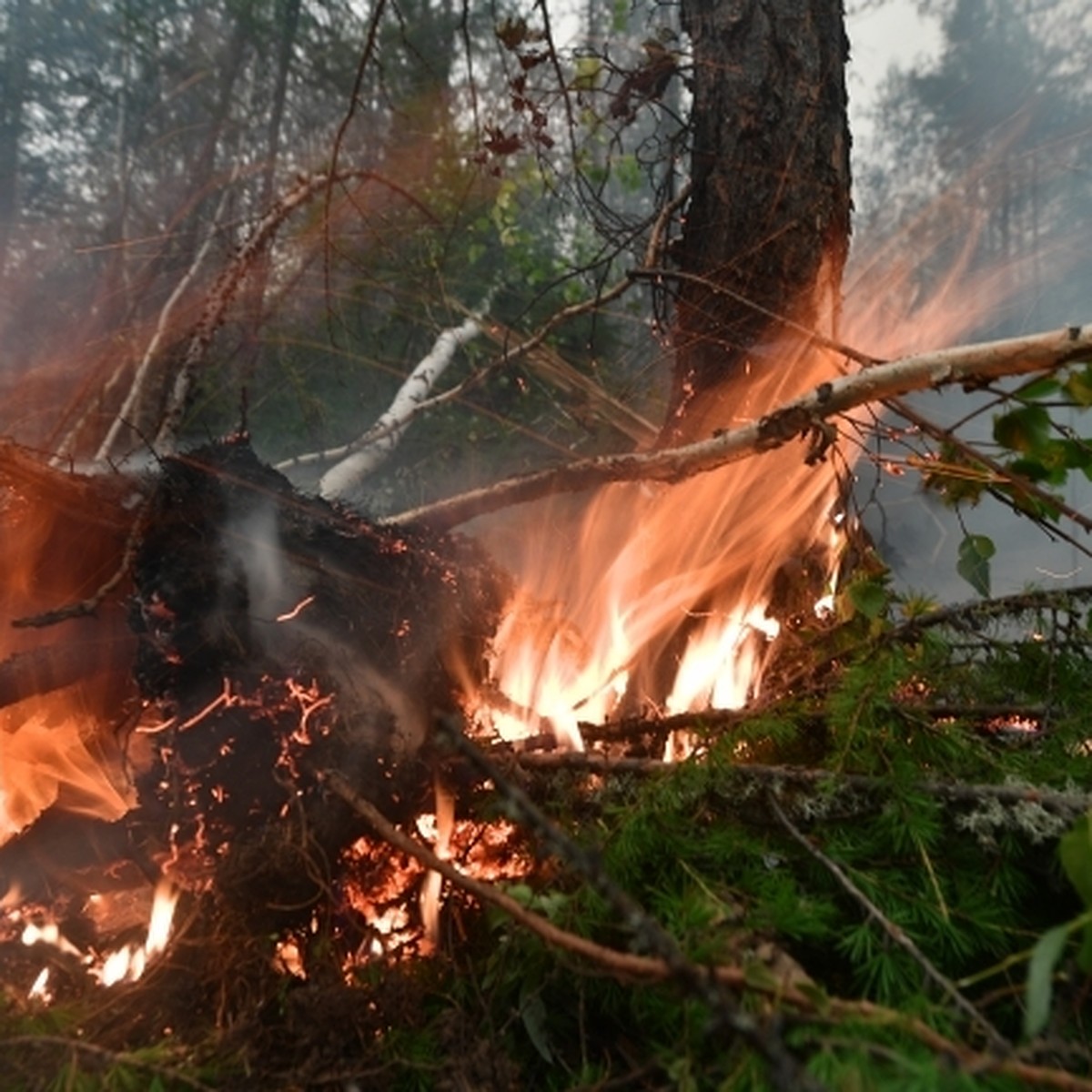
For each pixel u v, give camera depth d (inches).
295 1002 45.2
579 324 176.2
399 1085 44.0
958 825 49.0
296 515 64.7
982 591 76.2
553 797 60.1
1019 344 62.7
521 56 101.9
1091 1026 40.8
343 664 59.1
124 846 59.4
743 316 89.8
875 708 57.7
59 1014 47.6
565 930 46.4
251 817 55.3
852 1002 35.2
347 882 56.7
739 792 54.2
